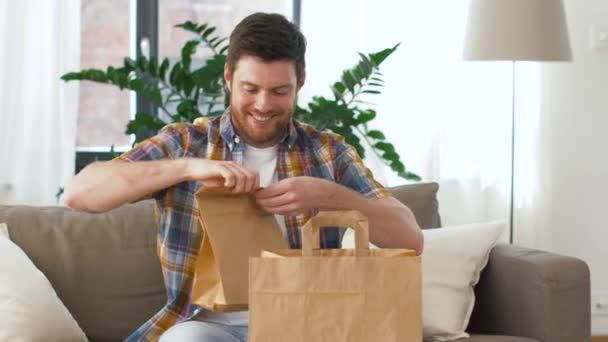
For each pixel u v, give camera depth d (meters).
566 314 2.50
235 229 1.70
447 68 3.91
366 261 1.47
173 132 2.04
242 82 1.90
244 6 4.11
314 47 3.89
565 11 3.71
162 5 4.10
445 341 2.53
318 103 3.62
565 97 4.02
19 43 3.77
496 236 2.75
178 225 1.98
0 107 3.76
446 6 3.89
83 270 2.52
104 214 2.63
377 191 2.05
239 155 2.03
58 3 3.79
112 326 2.51
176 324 1.88
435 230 2.78
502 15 3.42
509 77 3.95
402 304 1.47
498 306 2.71
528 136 4.00
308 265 1.47
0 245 2.39
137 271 2.55
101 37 4.09
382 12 3.88
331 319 1.47
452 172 3.96
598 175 4.05
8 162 3.80
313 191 1.78
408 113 3.91
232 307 1.66
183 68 3.47
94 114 4.10
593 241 4.07
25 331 2.24
